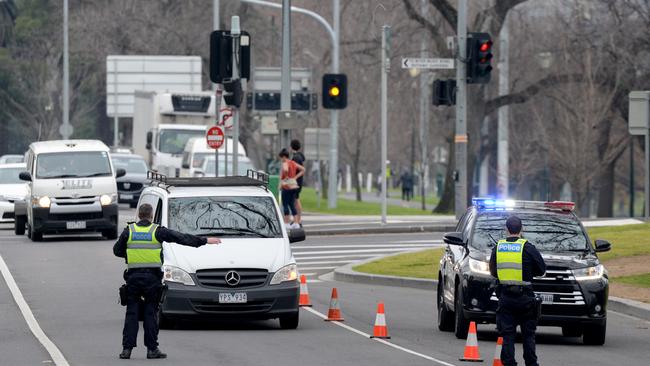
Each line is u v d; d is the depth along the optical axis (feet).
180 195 214.48
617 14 588.09
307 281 300.40
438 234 424.05
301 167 388.57
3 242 383.86
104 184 386.32
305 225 448.24
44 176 384.47
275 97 536.83
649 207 342.44
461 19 363.97
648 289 260.21
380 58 589.32
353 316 227.81
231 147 510.17
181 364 163.94
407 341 193.98
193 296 196.95
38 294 255.50
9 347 180.65
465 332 197.16
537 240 199.52
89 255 339.98
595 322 192.13
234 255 200.75
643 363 175.52
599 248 200.34
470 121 580.71
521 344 199.41
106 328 204.13
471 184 582.76
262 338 193.77
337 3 556.92
